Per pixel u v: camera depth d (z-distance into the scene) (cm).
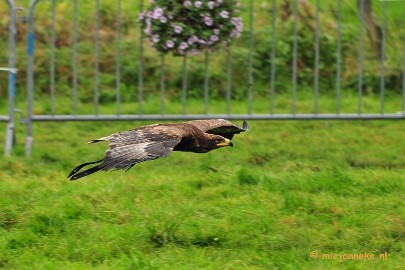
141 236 970
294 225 1023
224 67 1788
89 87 1728
